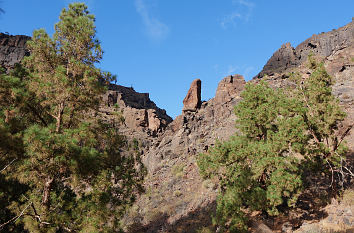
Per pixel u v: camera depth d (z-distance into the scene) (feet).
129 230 79.41
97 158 41.50
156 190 106.01
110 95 276.82
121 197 53.57
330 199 53.93
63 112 49.47
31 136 34.63
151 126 232.12
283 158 50.44
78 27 52.80
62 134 39.73
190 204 84.48
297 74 66.80
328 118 56.39
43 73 48.44
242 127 67.00
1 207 40.93
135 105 299.99
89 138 46.52
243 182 53.88
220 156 61.26
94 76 49.32
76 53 53.88
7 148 28.71
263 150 52.85
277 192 47.37
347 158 67.36
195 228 67.72
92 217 41.50
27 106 44.52
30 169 38.42
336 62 138.92
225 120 144.25
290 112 59.16
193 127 155.53
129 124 230.07
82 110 51.83
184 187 99.30
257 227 53.16
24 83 43.78
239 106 70.38
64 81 44.93
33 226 37.47
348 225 44.45
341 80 121.08
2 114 35.83
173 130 172.65
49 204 43.45
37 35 51.78
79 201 43.96
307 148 54.44
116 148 54.08
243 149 59.11
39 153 36.11
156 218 84.69
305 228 47.93
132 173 56.34
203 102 191.31
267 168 52.11
